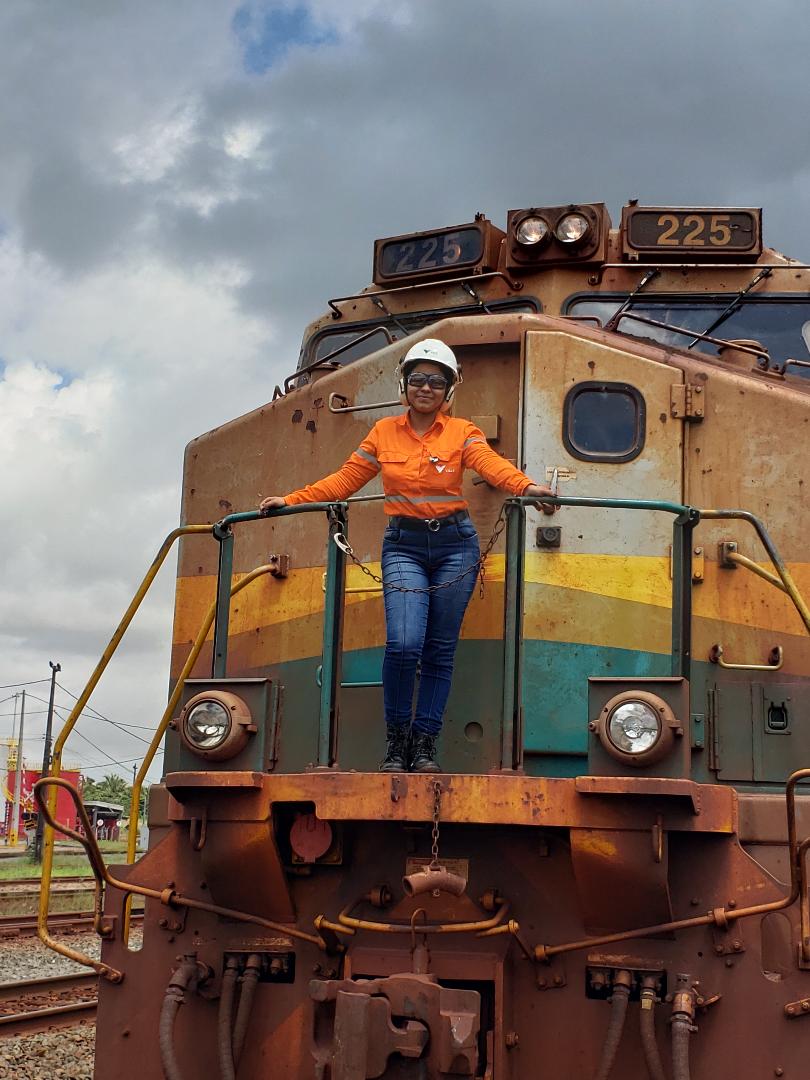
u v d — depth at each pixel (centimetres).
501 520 544
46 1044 801
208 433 716
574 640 585
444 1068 449
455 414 636
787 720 573
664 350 636
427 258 755
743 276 731
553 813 477
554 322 627
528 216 726
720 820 479
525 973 511
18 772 5203
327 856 529
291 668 639
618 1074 493
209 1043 533
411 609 534
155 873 553
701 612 589
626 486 600
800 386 688
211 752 517
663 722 472
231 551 568
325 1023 516
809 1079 468
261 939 537
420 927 501
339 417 666
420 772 515
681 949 492
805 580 589
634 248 732
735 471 603
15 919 1602
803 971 474
